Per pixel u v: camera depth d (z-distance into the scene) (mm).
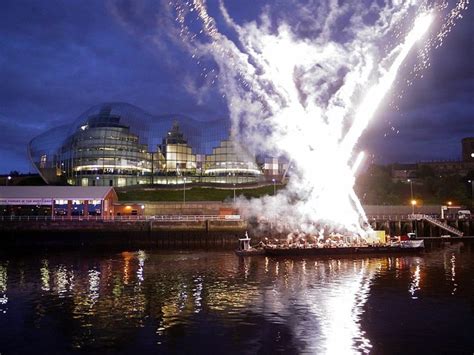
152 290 45938
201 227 93500
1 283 49562
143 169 144125
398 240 81062
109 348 29609
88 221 90688
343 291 45438
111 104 147625
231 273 56031
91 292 45062
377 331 32625
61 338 31438
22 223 89000
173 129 147500
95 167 139625
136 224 91500
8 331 32906
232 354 28547
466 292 44719
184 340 30953
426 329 33062
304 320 35281
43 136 153875
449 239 103062
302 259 69438
